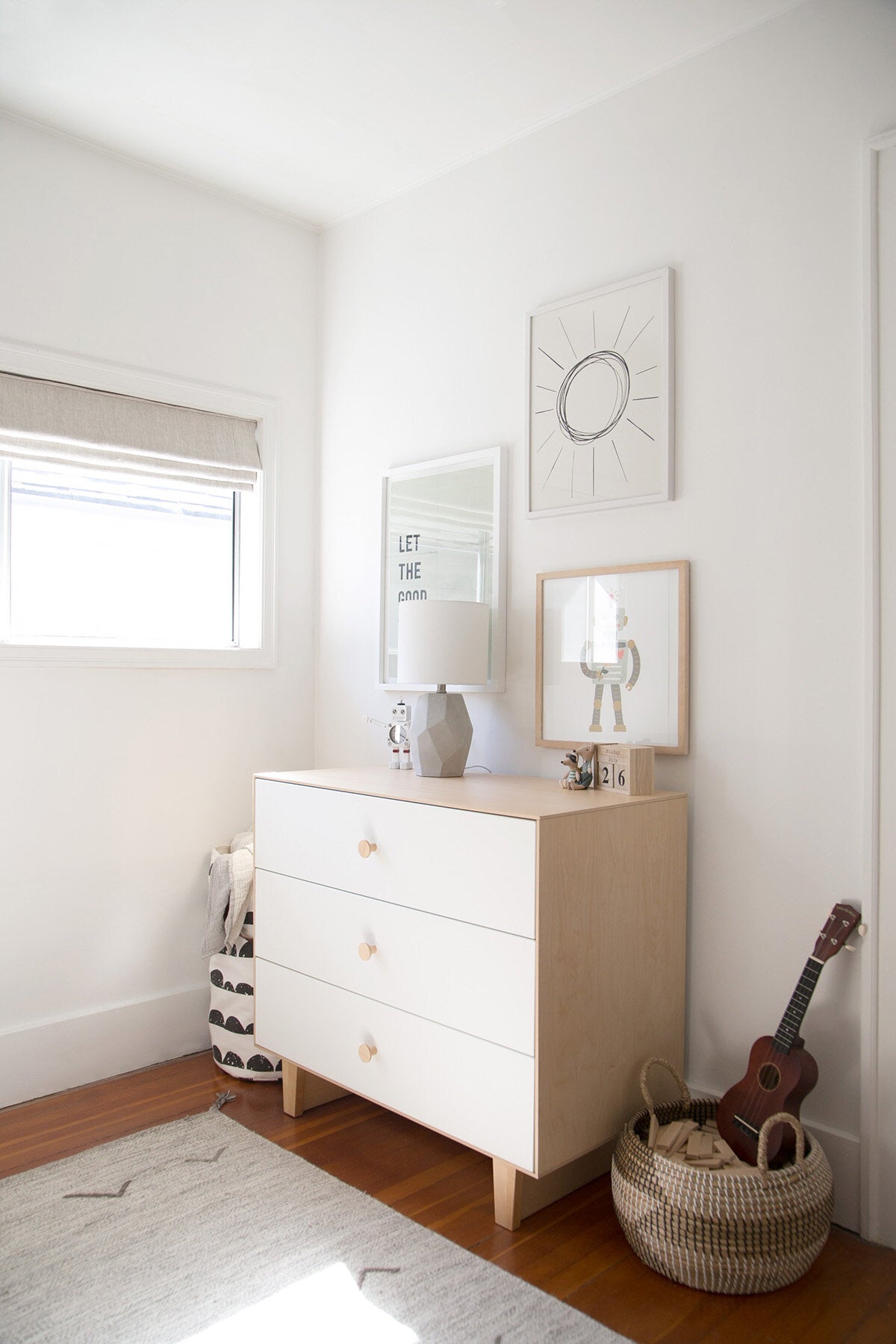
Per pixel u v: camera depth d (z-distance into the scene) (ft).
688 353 7.55
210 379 9.97
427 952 6.89
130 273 9.33
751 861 7.15
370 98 8.23
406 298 9.97
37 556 9.02
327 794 7.79
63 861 8.89
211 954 9.14
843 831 6.68
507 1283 5.90
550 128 8.61
